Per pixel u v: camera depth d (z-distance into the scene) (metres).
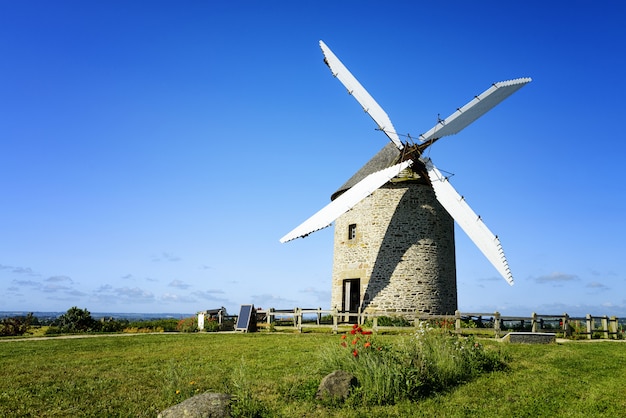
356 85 27.92
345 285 27.19
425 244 25.50
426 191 26.27
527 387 11.08
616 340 19.67
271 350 15.64
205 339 19.22
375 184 24.58
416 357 11.48
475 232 23.55
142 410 9.39
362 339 12.57
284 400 9.93
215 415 8.34
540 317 19.84
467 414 9.34
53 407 9.53
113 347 17.23
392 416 9.18
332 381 10.18
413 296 24.78
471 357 12.69
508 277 21.88
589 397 10.36
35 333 25.14
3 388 10.84
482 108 25.22
